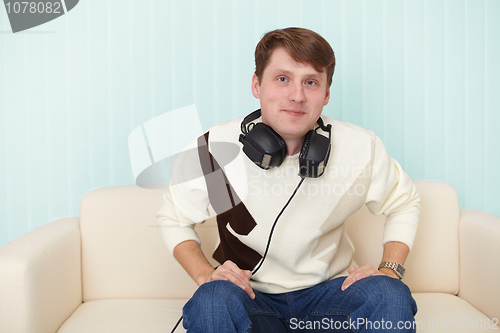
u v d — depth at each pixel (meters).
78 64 1.75
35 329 1.07
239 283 1.00
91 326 1.19
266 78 1.06
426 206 1.47
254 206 1.14
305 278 1.18
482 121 1.83
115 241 1.43
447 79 1.81
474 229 1.37
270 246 1.14
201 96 1.78
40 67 1.75
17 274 1.05
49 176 1.77
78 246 1.40
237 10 1.76
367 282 0.95
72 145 1.77
